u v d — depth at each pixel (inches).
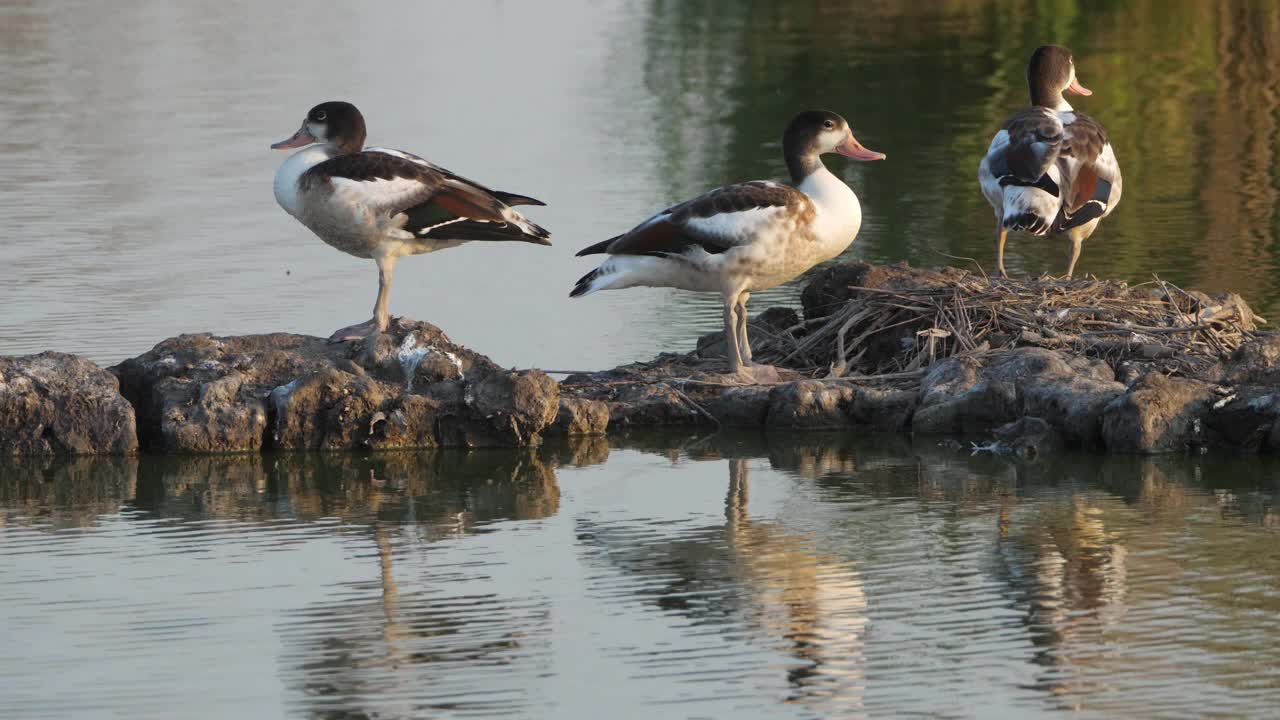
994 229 967.6
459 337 783.1
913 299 701.9
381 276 671.1
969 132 1227.9
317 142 687.1
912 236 954.7
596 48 1657.2
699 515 563.2
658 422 677.3
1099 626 456.1
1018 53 1508.4
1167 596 477.7
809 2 1856.5
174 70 1571.1
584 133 1268.5
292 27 1852.9
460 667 438.0
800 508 567.8
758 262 654.5
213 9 2003.0
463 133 1273.4
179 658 445.7
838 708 408.8
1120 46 1518.2
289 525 559.8
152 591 495.5
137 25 1868.8
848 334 715.4
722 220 647.8
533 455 643.5
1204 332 679.1
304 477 617.3
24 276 887.1
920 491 585.0
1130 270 866.8
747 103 1366.9
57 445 644.1
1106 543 524.1
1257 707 407.2
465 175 1131.3
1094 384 638.5
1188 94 1336.1
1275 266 864.3
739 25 1752.0
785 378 693.9
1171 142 1186.6
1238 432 623.8
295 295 855.7
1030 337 679.7
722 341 732.0
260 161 1191.6
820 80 1438.2
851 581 494.9
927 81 1412.4
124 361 673.0
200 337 676.1
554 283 884.0
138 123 1328.7
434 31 1804.9
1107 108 1300.4
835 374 685.9
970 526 544.4
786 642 450.0
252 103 1402.6
